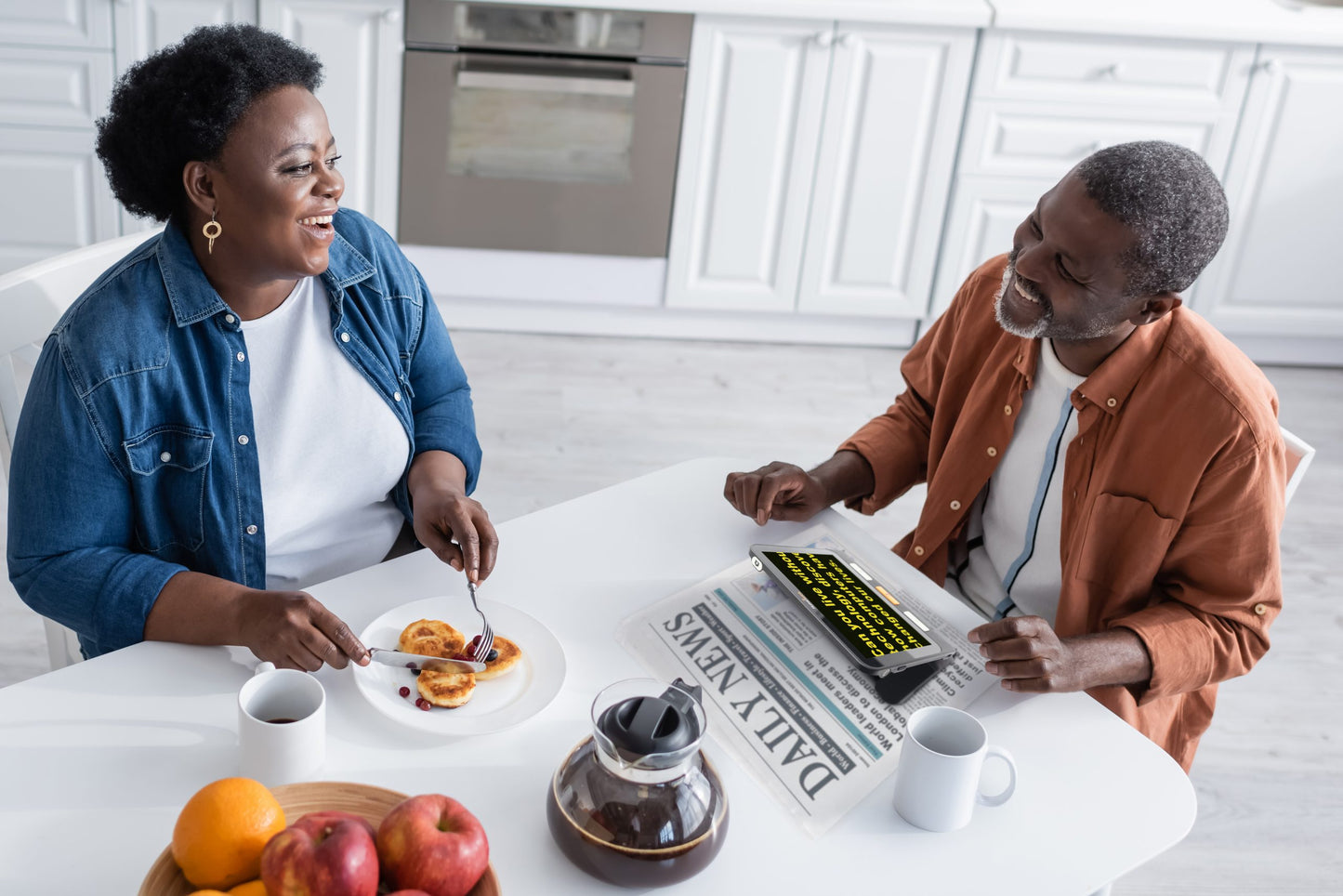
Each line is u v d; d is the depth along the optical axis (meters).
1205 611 1.32
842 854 0.97
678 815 0.89
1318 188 3.28
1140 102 3.13
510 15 2.89
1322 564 2.72
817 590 1.25
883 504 1.62
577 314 3.37
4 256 3.07
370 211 3.12
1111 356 1.33
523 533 1.34
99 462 1.18
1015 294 1.30
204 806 0.81
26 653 2.09
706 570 1.31
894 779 1.05
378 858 0.81
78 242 3.09
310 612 1.09
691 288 3.30
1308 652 2.43
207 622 1.11
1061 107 3.14
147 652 1.11
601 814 0.89
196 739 1.02
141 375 1.18
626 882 0.90
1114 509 1.35
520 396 3.03
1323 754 2.16
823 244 3.28
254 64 1.12
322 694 0.99
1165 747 1.48
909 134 3.14
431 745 1.04
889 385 3.31
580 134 3.07
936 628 1.25
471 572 1.23
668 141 3.09
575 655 1.16
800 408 3.14
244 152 1.13
